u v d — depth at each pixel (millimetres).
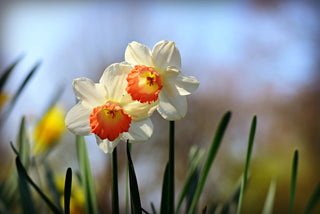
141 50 837
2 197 961
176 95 835
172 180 824
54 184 951
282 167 3789
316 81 4582
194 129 2879
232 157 3541
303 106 4551
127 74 838
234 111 4020
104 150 830
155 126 2586
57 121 1036
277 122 4480
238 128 4027
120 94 840
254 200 3256
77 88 831
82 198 1025
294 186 883
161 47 836
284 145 4285
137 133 840
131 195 805
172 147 824
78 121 836
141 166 2270
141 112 836
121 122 827
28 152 922
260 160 3781
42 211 972
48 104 1021
